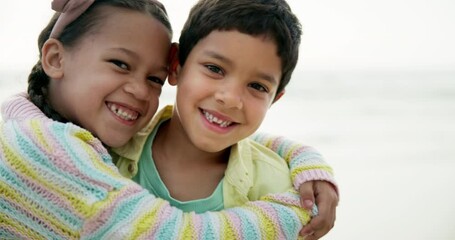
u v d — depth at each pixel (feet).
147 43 5.02
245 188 5.16
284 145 5.82
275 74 4.96
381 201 19.66
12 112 4.93
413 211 18.56
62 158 4.36
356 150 30.32
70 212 4.33
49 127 4.51
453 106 43.88
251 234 4.46
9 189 4.45
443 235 16.34
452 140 33.32
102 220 4.26
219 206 5.15
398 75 57.16
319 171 5.14
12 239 4.61
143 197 4.43
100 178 4.36
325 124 36.58
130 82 5.00
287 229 4.65
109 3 5.04
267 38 4.77
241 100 4.80
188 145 5.26
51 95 5.27
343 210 18.21
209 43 4.81
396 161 27.66
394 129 36.09
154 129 5.46
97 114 5.03
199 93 4.81
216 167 5.39
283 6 5.08
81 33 5.02
